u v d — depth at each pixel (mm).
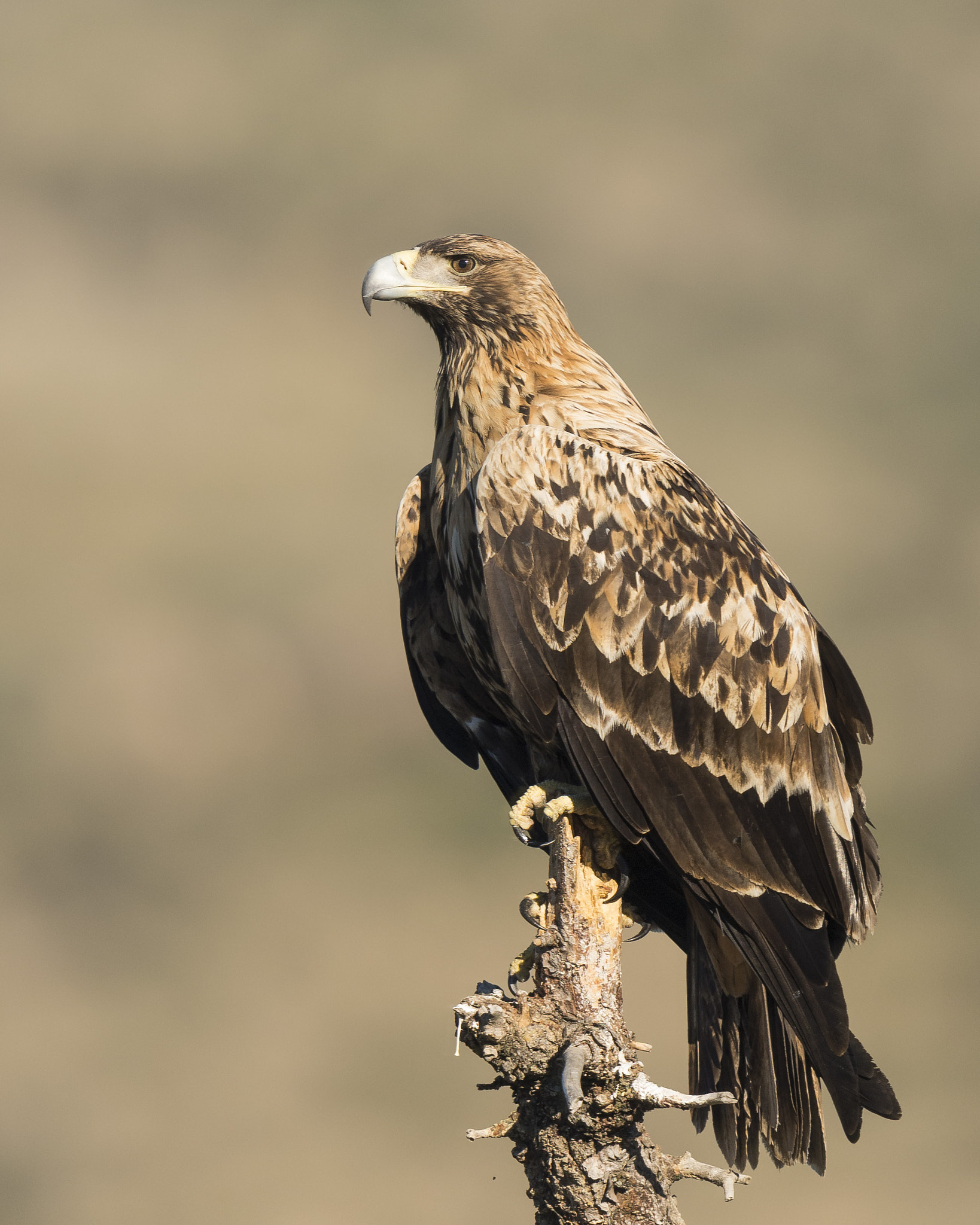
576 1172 8977
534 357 11883
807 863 10695
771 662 10852
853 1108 9594
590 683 10648
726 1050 10500
